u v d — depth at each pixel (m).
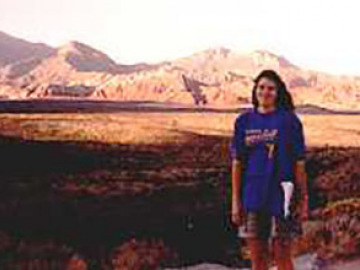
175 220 6.15
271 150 3.39
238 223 3.48
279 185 3.37
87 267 5.74
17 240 5.54
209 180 6.38
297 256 6.18
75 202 5.83
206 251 6.20
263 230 3.41
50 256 5.63
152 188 6.14
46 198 5.74
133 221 6.00
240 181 3.48
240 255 6.22
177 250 6.10
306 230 6.29
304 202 3.46
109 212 5.94
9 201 5.60
